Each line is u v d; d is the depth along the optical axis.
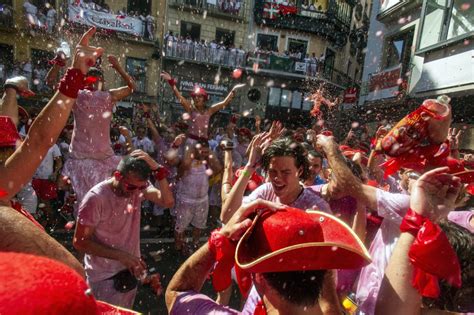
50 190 5.10
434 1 12.49
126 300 2.55
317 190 2.52
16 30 17.42
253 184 3.40
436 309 1.23
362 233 2.23
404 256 1.12
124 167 2.31
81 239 2.33
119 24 20.27
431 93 12.17
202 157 4.66
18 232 0.82
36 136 1.33
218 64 22.39
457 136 2.71
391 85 14.72
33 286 0.51
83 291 0.56
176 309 1.28
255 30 23.73
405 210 1.80
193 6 22.36
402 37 14.96
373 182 2.85
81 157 3.42
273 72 22.89
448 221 1.38
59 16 18.70
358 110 17.45
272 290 1.07
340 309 1.10
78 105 3.34
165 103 22.03
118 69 3.50
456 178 1.14
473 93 10.51
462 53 10.96
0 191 0.99
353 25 27.28
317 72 23.38
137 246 2.57
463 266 1.23
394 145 1.83
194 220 4.72
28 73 17.06
